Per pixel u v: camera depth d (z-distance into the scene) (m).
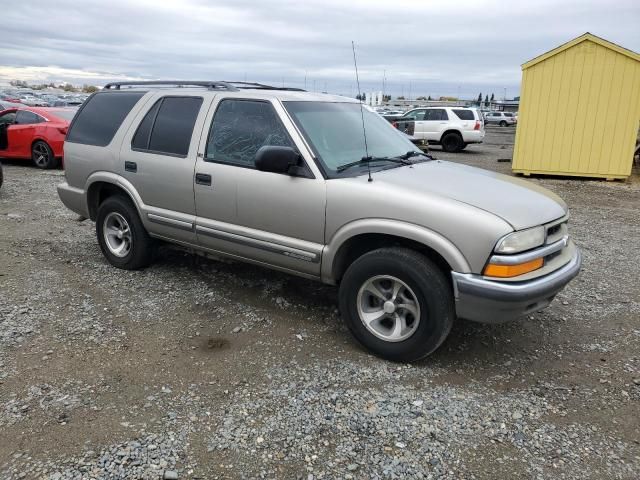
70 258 5.60
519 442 2.78
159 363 3.49
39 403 2.99
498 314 3.21
